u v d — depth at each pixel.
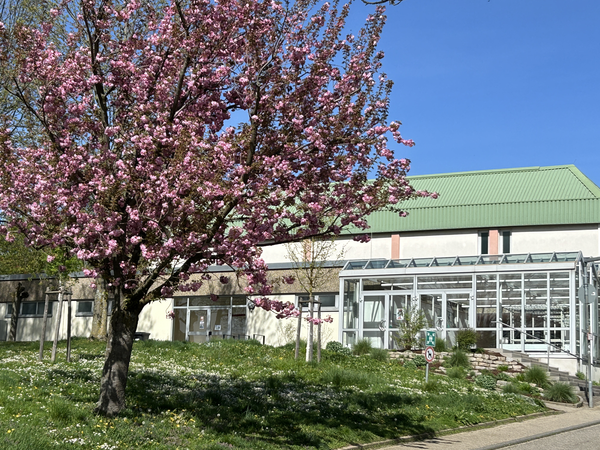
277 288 34.28
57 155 11.82
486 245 39.03
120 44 13.01
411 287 31.33
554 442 14.83
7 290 42.97
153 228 11.53
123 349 12.18
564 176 40.50
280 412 14.64
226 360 22.67
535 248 38.06
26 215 11.77
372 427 14.81
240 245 11.43
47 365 18.20
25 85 12.66
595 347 30.53
